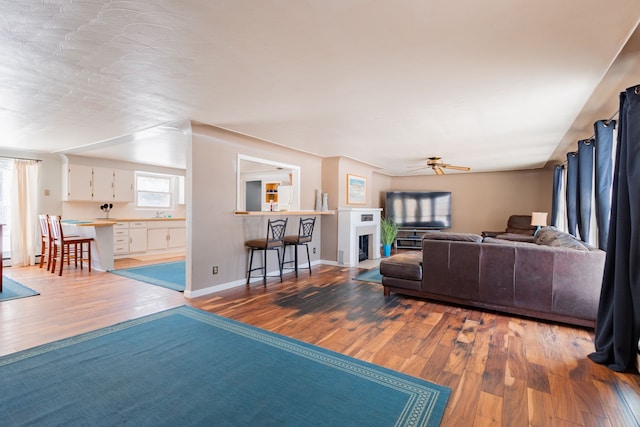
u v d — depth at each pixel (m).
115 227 6.66
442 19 1.67
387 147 5.19
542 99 2.90
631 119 2.14
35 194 5.84
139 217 7.51
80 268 5.63
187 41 1.92
